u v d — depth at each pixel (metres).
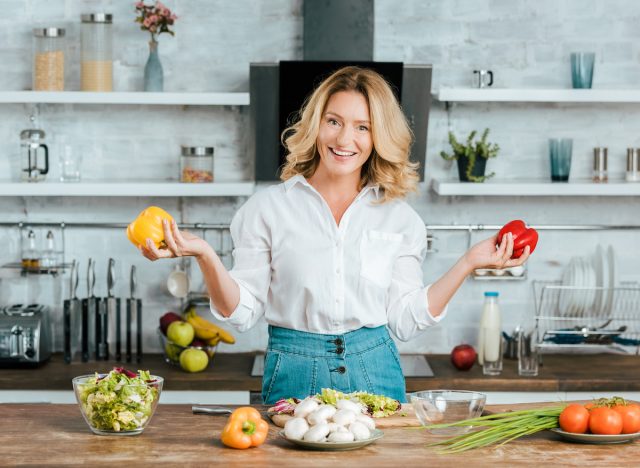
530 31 4.11
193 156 3.88
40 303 4.16
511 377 3.69
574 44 4.12
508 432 1.95
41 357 3.81
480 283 4.17
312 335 2.49
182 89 4.10
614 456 1.86
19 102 3.88
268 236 2.51
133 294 4.00
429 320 2.42
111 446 1.91
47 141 4.13
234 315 2.34
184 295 4.02
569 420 1.95
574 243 4.19
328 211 2.49
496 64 4.12
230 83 4.10
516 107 4.14
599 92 3.83
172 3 4.07
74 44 4.10
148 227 2.04
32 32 4.07
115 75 4.10
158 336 4.14
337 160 2.42
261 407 2.24
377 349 2.51
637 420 1.97
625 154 4.18
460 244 4.18
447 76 4.11
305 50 3.87
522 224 2.22
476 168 3.93
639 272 4.21
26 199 4.14
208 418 2.15
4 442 1.94
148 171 4.15
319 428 1.89
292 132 3.79
